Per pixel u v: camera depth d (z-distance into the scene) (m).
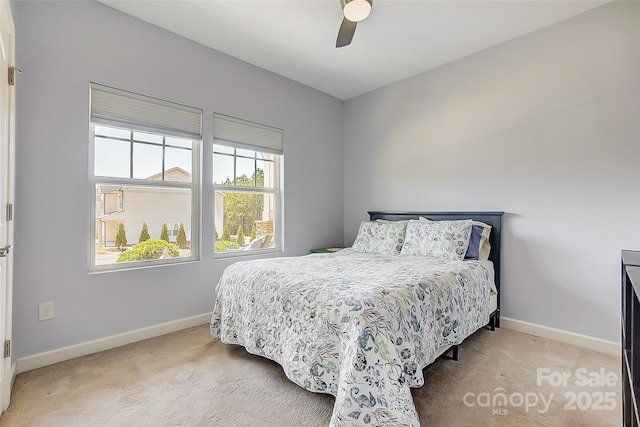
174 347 2.37
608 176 2.30
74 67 2.21
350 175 4.22
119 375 1.95
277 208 3.61
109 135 2.44
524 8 2.36
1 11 1.56
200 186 2.90
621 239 2.25
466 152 3.09
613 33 2.29
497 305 2.79
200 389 1.80
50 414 1.57
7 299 1.69
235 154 3.25
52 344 2.11
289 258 2.71
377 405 1.32
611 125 2.29
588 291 2.38
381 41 2.82
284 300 1.82
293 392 1.77
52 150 2.12
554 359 2.17
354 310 1.48
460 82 3.13
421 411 1.59
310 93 3.86
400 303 1.58
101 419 1.54
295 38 2.79
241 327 2.13
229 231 3.20
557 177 2.54
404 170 3.62
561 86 2.52
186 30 2.67
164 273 2.65
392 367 1.37
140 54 2.52
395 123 3.71
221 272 3.02
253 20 2.53
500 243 2.83
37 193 2.06
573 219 2.46
